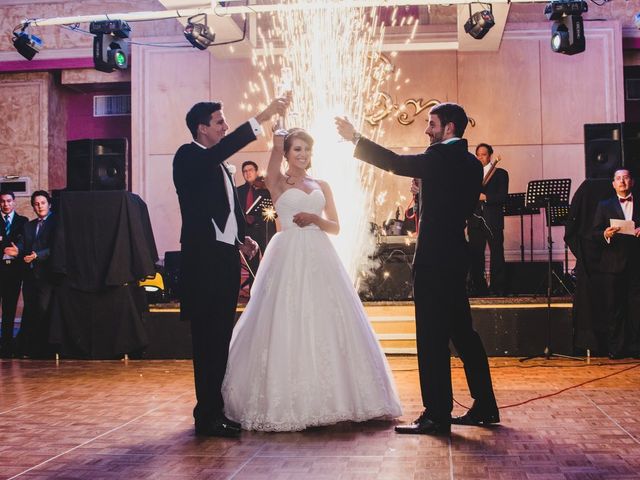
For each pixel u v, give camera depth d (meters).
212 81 9.74
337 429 3.53
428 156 3.36
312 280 3.64
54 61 10.27
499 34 8.56
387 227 7.71
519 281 7.51
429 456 2.98
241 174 9.57
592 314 6.18
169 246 9.80
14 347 7.21
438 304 3.36
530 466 2.82
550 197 6.44
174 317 6.63
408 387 4.84
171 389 4.90
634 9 9.44
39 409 4.24
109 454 3.12
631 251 6.13
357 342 3.63
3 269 7.25
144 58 9.87
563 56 9.36
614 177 6.30
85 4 10.23
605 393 4.43
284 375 3.50
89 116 11.02
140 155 9.84
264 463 2.92
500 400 4.26
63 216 6.64
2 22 10.35
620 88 9.30
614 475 2.68
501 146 9.40
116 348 6.54
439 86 9.41
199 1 7.60
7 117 10.51
